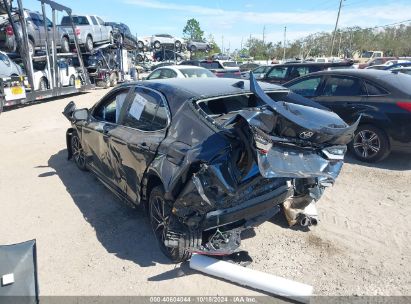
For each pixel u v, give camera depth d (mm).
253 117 3066
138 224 4555
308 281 3453
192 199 3271
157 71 13484
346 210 4863
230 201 3369
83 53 21188
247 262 3688
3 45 14688
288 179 3725
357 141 6848
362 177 6059
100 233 4359
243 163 3188
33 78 15055
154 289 3385
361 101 6711
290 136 3297
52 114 12797
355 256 3828
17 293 2732
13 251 2785
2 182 6090
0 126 10875
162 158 3646
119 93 5105
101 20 23000
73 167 6785
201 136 3477
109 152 4883
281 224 4492
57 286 3445
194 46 40906
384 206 4969
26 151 8023
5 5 13500
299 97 4539
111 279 3531
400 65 19438
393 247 3984
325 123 3408
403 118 6203
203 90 4027
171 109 3924
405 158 7059
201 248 3545
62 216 4805
